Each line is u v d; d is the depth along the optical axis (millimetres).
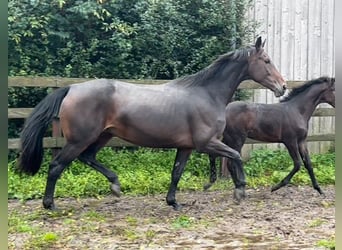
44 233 5340
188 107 6270
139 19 9703
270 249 4871
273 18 10188
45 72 9078
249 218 6137
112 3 9383
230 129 7547
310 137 9352
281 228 5668
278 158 9562
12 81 7410
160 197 7395
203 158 9070
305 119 7684
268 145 10062
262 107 7621
